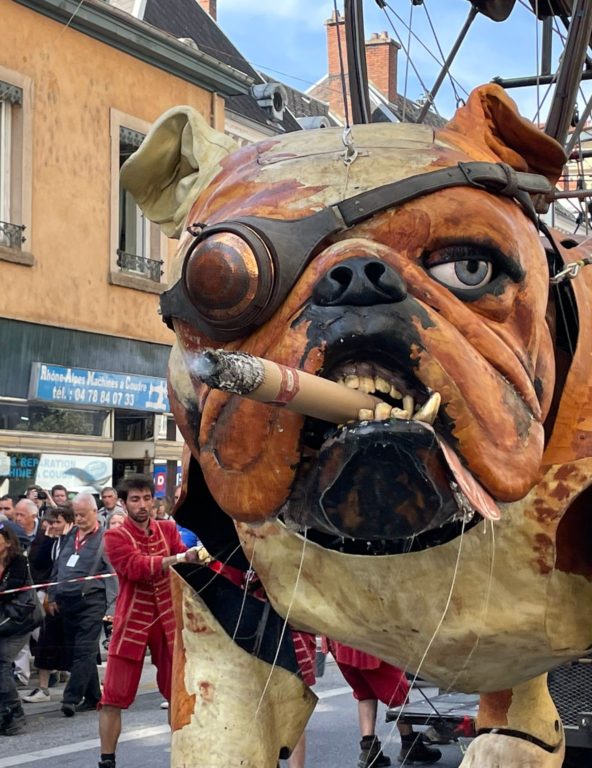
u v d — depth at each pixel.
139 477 6.99
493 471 2.63
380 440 2.52
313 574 3.11
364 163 2.87
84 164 17.78
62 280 17.44
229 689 3.33
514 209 2.92
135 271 18.83
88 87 17.84
